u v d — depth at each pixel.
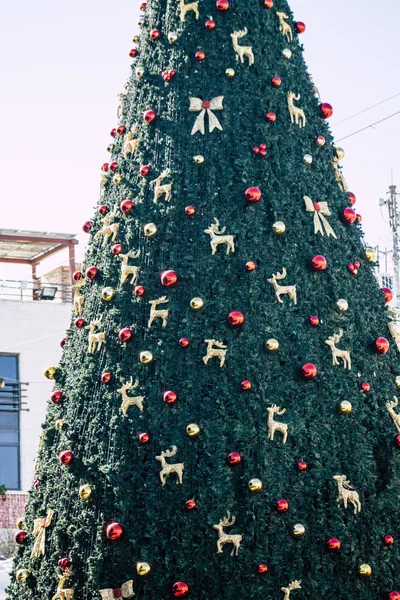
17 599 8.25
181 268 7.92
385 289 8.72
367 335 8.20
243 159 8.16
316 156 8.57
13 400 25.28
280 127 8.42
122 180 8.55
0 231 26.62
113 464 7.51
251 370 7.63
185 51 8.55
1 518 23.73
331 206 8.47
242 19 8.66
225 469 7.37
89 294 8.52
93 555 7.40
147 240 8.08
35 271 29.55
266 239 8.03
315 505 7.52
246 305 7.79
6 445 25.09
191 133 8.29
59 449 8.04
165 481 7.39
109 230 8.32
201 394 7.59
